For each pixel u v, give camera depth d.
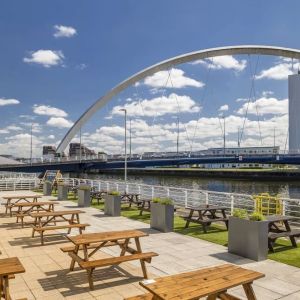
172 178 79.25
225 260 7.24
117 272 6.43
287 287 5.72
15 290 5.61
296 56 68.38
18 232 10.15
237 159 64.81
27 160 60.53
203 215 11.43
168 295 3.81
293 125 93.81
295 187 58.69
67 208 15.53
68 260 7.24
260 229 7.20
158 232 10.07
